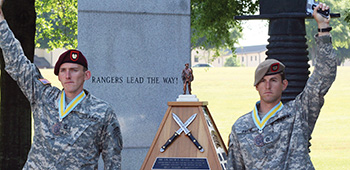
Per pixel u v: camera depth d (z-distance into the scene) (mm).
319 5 3688
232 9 13781
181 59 8094
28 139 9031
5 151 8844
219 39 15125
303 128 3748
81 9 7789
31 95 4047
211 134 5172
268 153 3689
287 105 3816
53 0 15508
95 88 7805
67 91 3969
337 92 43219
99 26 7836
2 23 4035
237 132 3787
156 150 5152
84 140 3900
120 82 7875
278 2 6691
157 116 7961
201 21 14289
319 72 3697
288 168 3650
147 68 7973
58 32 15914
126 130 7855
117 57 7879
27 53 8867
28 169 3969
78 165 3881
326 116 30844
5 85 8859
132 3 7949
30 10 8898
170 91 8039
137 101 7910
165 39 8055
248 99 38406
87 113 3939
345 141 21328
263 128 3730
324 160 16250
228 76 56125
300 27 6664
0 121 8922
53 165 3869
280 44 6625
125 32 7922
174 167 5043
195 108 5301
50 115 3945
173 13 8086
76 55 3975
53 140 3891
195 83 50031
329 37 3643
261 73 3727
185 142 5145
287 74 6598
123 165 7809
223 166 5090
